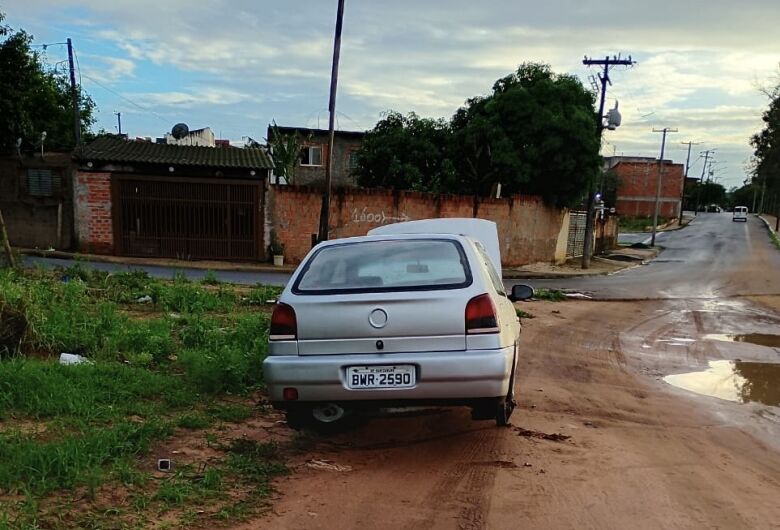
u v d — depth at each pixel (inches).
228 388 245.0
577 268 1241.4
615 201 3336.6
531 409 259.9
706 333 548.4
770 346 485.7
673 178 3472.0
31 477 142.1
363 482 166.7
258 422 213.9
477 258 193.5
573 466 187.2
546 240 1246.9
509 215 1118.4
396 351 174.4
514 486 167.9
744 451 222.4
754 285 1005.8
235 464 170.1
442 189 1223.5
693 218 3585.1
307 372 174.1
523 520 146.4
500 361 171.9
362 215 958.4
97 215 841.5
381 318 174.9
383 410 182.2
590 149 1159.0
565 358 398.9
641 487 172.6
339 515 144.9
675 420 263.0
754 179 2755.9
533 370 352.8
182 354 279.7
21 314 261.9
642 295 844.6
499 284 234.5
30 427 177.0
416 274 185.9
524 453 196.9
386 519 143.9
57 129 1279.5
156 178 848.3
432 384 171.6
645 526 146.1
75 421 184.7
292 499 152.6
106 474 153.3
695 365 404.2
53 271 516.1
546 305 679.7
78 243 842.2
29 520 126.0
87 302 393.7
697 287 966.4
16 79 849.5
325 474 171.5
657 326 581.0
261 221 884.0
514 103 1165.7
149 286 482.3
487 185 1205.7
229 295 496.4
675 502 162.6
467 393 172.4
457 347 174.4
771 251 1820.9
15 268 445.7
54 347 268.4
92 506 136.8
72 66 1206.9
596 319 601.6
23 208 840.9
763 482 186.4
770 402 308.0
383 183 1270.9
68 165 842.2
